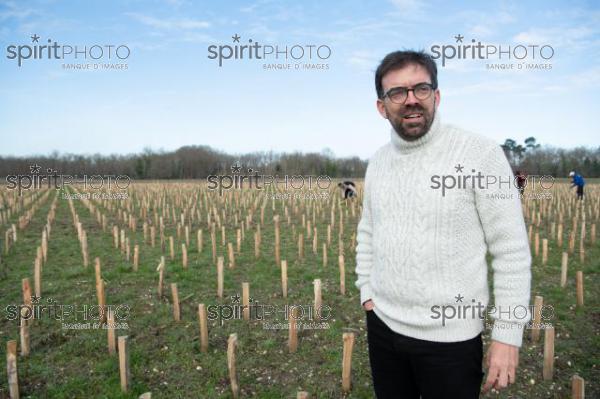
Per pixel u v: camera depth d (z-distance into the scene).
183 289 8.16
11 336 5.91
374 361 2.51
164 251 11.59
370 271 2.63
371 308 2.54
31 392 4.58
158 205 21.75
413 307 2.16
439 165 2.06
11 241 12.68
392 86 2.09
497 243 2.04
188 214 19.11
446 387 2.12
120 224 16.59
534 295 7.62
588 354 5.37
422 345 2.15
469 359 2.12
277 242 10.21
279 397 4.52
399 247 2.16
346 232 14.90
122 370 4.52
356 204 22.06
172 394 4.57
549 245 12.07
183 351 5.50
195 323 6.40
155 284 8.47
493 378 2.03
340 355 5.36
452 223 2.03
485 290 2.12
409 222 2.13
